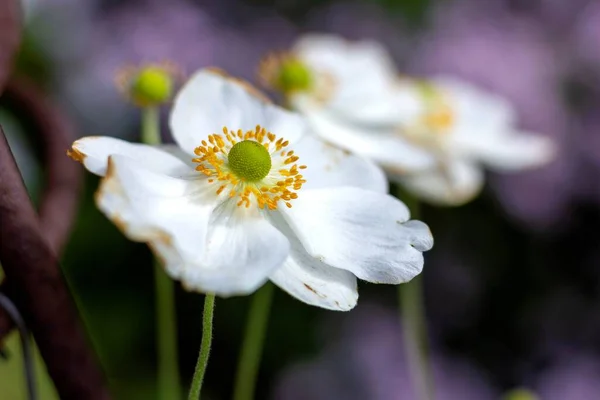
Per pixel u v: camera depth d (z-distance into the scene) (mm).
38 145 289
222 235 247
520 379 646
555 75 656
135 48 597
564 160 631
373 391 598
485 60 631
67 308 233
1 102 291
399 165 347
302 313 615
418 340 503
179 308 601
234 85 272
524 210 632
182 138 263
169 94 360
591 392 626
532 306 655
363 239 250
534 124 626
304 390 606
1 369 376
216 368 602
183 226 242
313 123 370
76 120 588
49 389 388
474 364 644
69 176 284
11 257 228
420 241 247
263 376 615
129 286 605
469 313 653
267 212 258
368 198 257
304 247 250
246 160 257
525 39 658
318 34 654
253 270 230
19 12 249
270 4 653
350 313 621
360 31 656
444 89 469
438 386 615
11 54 246
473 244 652
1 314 233
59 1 608
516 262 656
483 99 472
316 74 403
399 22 664
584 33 665
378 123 403
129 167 236
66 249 592
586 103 659
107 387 240
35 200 500
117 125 588
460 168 438
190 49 606
